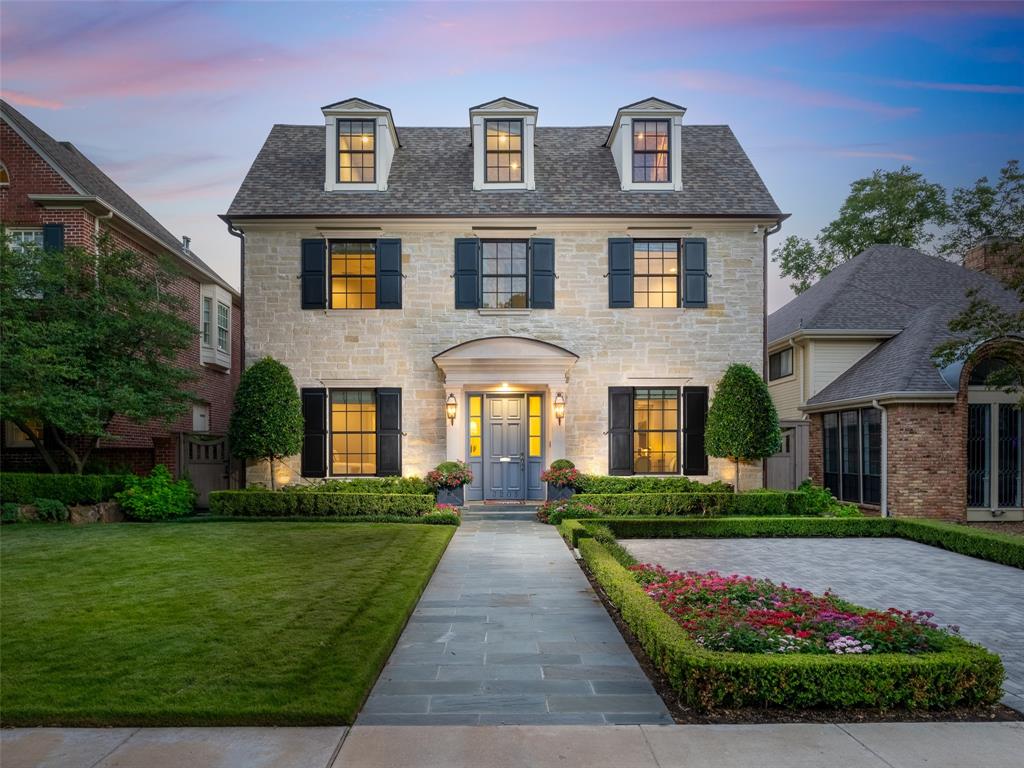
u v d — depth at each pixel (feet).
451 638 19.12
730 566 31.01
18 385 38.93
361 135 51.98
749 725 13.00
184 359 58.54
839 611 18.83
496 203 50.49
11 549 32.17
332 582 24.90
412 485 47.14
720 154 56.08
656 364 49.90
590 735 12.53
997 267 62.44
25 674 14.99
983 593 25.54
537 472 50.55
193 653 16.53
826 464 57.57
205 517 43.11
